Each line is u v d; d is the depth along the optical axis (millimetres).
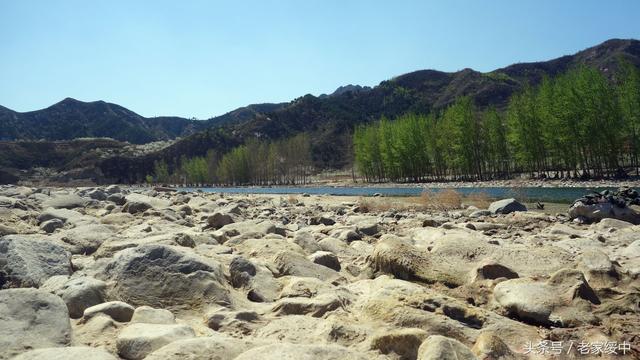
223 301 6590
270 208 26484
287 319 5801
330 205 29422
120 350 4703
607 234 12820
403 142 75188
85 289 6234
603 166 57875
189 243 10336
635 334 5660
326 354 4070
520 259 8719
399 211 24484
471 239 9688
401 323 5664
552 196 34000
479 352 4977
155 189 52375
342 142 172875
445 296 6371
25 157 170875
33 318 4918
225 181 127312
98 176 160625
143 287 6723
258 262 8711
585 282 6812
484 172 69375
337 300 6395
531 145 56688
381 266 8609
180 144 181125
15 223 14281
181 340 4363
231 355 4238
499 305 6766
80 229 11430
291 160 112312
